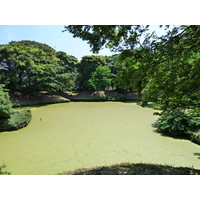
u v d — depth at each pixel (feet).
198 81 8.09
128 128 24.81
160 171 8.82
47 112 37.60
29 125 26.27
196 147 17.44
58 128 24.80
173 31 7.45
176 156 15.43
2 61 47.14
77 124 27.17
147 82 9.86
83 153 16.21
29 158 15.16
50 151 16.70
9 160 14.78
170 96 9.11
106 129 24.38
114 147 17.65
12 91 51.72
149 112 38.01
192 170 8.98
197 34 7.15
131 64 8.55
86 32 7.15
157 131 23.24
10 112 24.26
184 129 20.24
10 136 21.07
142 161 14.51
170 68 8.71
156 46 7.66
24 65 47.78
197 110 12.03
